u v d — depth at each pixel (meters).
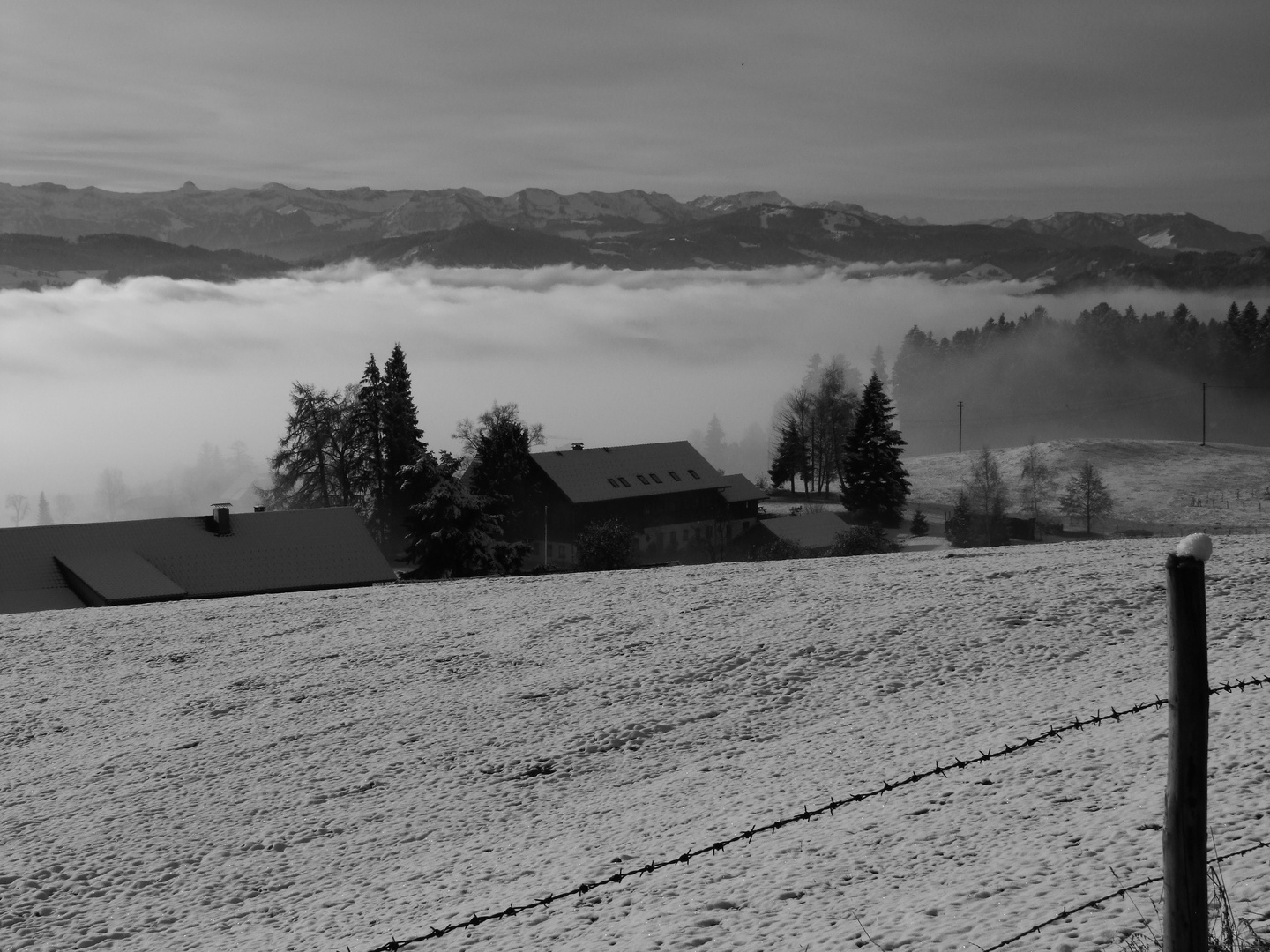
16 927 15.71
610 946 11.88
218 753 23.19
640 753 21.27
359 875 16.73
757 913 12.12
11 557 58.03
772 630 28.28
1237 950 8.75
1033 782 15.24
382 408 97.88
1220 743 14.89
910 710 21.48
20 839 19.28
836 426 152.50
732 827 15.95
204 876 17.25
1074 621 26.05
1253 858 10.71
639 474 109.12
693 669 25.88
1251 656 21.00
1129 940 9.34
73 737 25.17
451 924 13.70
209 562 60.69
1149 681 20.78
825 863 13.48
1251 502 126.75
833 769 18.31
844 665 25.05
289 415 97.44
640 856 15.33
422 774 21.08
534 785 20.17
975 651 24.75
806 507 131.38
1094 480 116.44
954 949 9.97
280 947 13.91
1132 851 11.80
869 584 32.78
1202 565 7.29
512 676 26.81
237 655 31.30
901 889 12.08
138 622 37.09
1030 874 11.66
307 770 21.73
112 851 18.48
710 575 39.00
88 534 60.28
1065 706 19.77
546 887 14.59
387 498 97.75
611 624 30.77
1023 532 108.69
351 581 61.94
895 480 120.38
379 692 26.47
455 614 34.62
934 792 15.80
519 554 75.19
